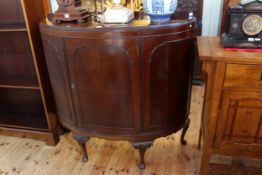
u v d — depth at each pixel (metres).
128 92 1.37
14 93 2.12
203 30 2.66
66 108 1.60
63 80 1.48
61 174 1.68
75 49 1.32
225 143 1.37
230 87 1.21
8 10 1.69
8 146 1.99
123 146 1.92
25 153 1.91
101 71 1.34
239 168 1.47
